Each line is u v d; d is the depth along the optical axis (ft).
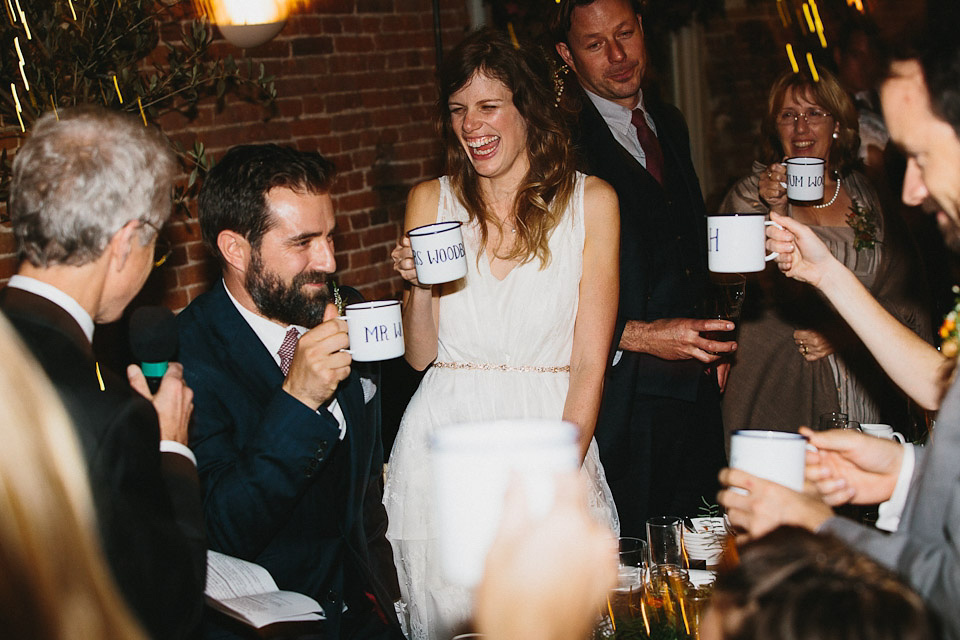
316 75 15.89
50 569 2.81
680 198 10.45
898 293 10.85
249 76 14.70
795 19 20.24
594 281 7.89
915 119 4.31
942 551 3.91
